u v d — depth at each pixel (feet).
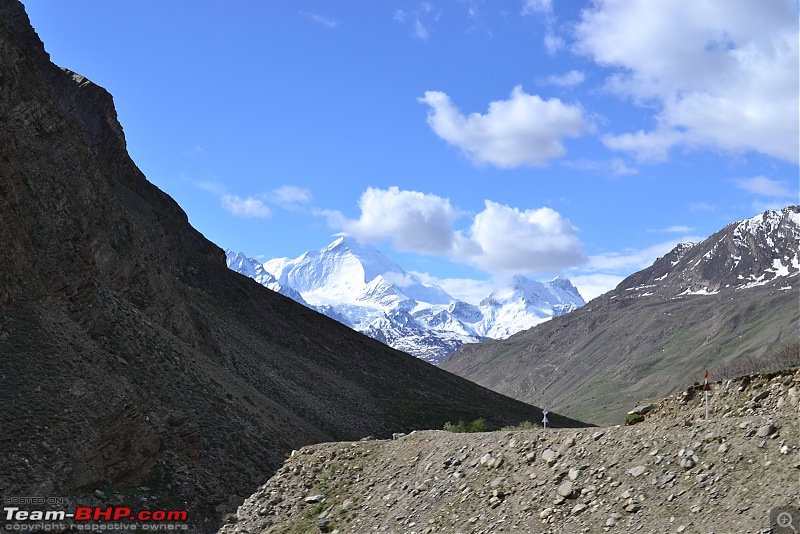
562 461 90.48
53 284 165.99
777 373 88.48
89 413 129.39
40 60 433.07
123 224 252.42
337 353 561.02
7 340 136.98
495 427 462.19
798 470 69.21
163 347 193.98
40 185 188.03
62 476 116.16
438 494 98.22
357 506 106.73
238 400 208.95
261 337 495.00
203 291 517.55
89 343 156.15
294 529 107.96
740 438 77.77
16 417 120.16
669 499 75.51
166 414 153.99
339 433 340.18
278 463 180.04
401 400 489.26
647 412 102.89
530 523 83.30
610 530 75.82
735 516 68.39
